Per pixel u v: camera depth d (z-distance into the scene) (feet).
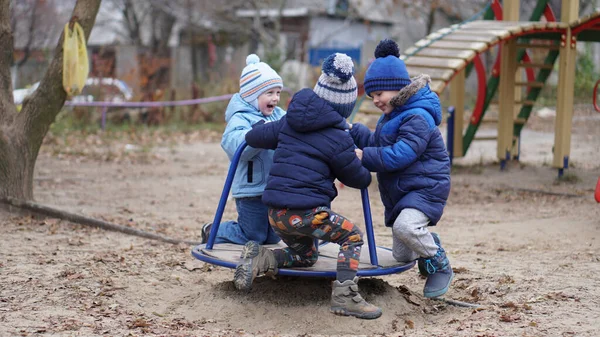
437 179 20.94
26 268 26.48
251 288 22.82
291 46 134.41
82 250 29.99
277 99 23.36
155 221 37.99
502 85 56.90
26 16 113.50
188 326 20.20
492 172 56.75
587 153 64.95
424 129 20.45
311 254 21.40
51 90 36.88
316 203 19.71
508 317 20.20
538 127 91.76
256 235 23.47
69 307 21.65
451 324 20.24
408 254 22.00
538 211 41.57
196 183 52.06
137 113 91.30
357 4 135.95
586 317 20.11
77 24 36.68
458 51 48.06
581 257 28.99
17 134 36.78
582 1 109.91
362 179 20.36
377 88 21.29
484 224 38.04
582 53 104.01
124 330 19.47
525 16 131.34
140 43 133.59
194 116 94.79
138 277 25.71
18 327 19.39
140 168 59.11
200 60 128.88
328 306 21.21
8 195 36.40
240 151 22.06
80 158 63.62
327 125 19.76
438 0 124.88
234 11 136.77
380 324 20.34
